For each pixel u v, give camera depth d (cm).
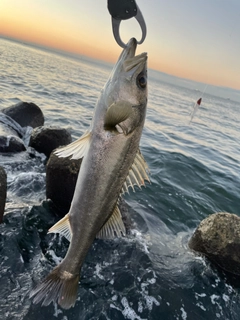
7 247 77
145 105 45
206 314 74
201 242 93
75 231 48
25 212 92
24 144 145
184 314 73
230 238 88
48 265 75
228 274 87
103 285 75
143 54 45
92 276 77
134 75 44
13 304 63
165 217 116
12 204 96
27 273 71
